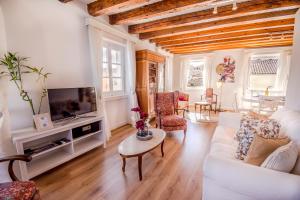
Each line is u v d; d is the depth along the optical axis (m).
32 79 2.11
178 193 1.66
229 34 4.15
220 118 2.63
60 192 1.68
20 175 1.74
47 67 2.27
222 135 2.13
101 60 3.03
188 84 7.01
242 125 1.90
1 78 1.72
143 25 3.54
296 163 1.12
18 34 1.95
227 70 5.99
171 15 3.14
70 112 2.31
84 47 2.81
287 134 1.46
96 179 1.90
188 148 2.73
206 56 6.43
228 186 1.06
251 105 5.63
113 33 3.30
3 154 1.66
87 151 2.51
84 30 2.79
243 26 3.51
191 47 5.60
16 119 1.97
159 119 3.18
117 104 3.84
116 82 3.83
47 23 2.24
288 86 2.31
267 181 0.95
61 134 2.39
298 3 2.23
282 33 3.79
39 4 2.13
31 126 2.11
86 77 2.88
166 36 4.18
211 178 1.12
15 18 1.91
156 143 2.02
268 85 5.61
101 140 2.76
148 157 2.42
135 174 1.99
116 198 1.60
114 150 2.68
